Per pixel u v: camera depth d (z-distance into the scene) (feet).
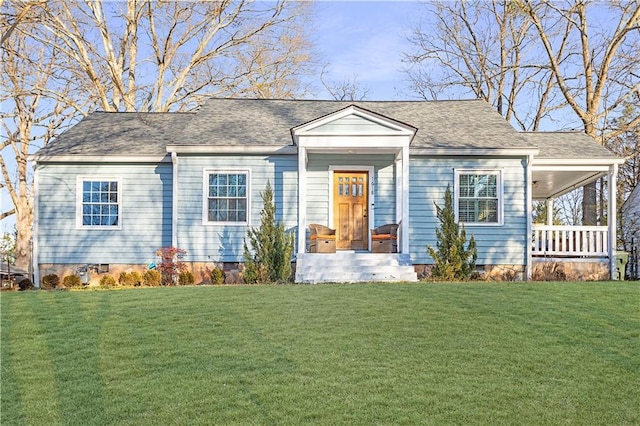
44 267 58.85
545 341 27.27
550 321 30.71
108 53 93.71
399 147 54.80
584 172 62.54
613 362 24.63
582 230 58.75
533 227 58.85
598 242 58.95
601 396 21.18
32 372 23.93
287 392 21.38
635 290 39.17
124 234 59.06
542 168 59.62
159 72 101.96
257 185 57.93
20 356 25.88
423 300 35.68
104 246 59.00
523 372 23.44
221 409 20.03
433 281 48.16
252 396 21.07
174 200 57.36
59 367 24.44
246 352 25.89
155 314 32.76
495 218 57.98
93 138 62.75
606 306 34.06
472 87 116.06
